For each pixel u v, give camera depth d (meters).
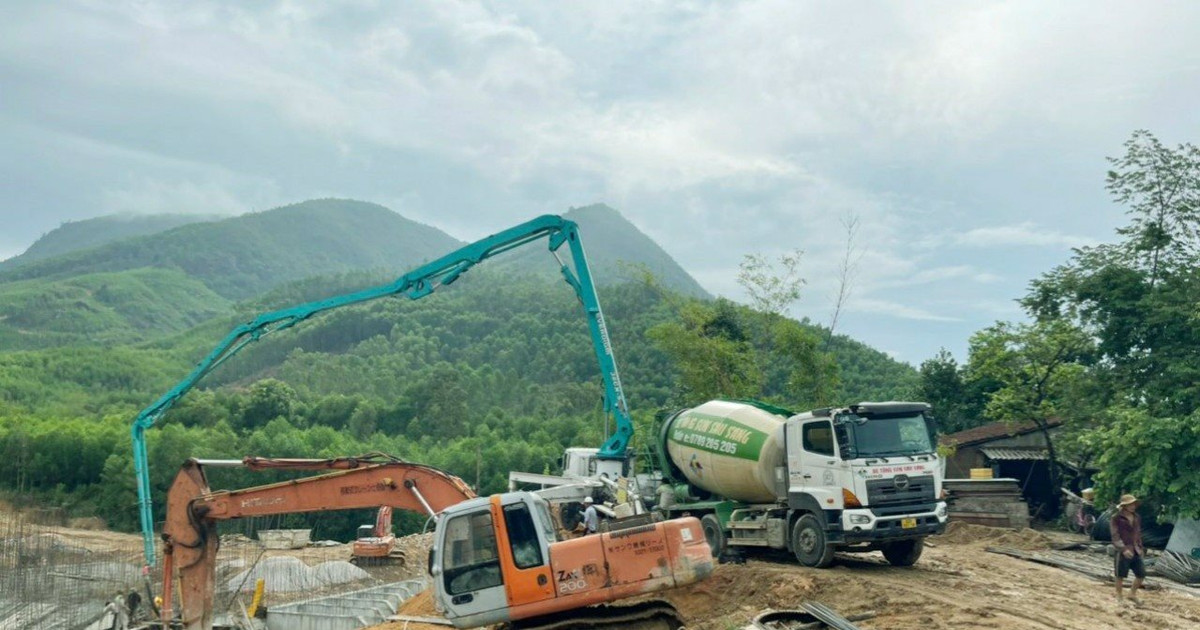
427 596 26.39
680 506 22.66
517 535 14.70
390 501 19.23
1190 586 19.31
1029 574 19.33
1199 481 22.55
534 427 101.62
